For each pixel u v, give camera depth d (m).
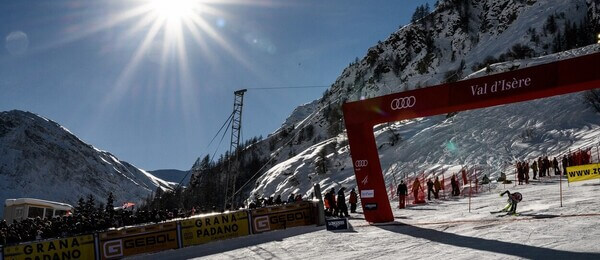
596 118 52.81
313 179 72.25
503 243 11.91
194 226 18.19
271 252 14.52
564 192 22.64
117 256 16.75
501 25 193.75
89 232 16.61
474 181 38.97
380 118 18.20
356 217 22.22
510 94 15.74
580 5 170.25
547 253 10.23
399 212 22.48
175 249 17.62
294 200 23.14
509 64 88.56
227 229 18.77
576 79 14.64
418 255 11.66
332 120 162.12
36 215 34.25
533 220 14.89
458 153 55.84
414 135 68.44
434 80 172.12
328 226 18.12
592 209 15.77
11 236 16.73
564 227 13.06
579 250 10.20
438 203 25.58
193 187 98.00
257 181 93.75
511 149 51.41
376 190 18.73
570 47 141.12
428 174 47.56
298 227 19.92
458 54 194.62
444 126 66.25
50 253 15.91
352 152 18.98
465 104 16.56
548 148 48.50
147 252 17.23
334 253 13.21
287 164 87.56
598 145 42.56
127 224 19.78
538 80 15.26
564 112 56.34
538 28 166.50
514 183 33.16
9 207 33.81
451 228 15.41
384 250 12.84
